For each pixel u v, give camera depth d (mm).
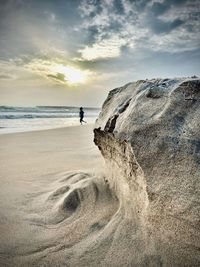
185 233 1472
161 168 1642
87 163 4496
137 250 1712
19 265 1768
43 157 5211
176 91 1853
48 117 25453
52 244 1983
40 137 8758
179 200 1492
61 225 2252
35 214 2480
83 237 2027
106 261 1720
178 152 1605
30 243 2008
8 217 2432
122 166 2275
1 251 1915
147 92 2074
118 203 2359
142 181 1809
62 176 3662
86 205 2500
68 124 17125
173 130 1702
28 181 3539
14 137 8688
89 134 9945
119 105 2436
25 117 22828
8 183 3463
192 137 1586
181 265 1477
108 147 2650
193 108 1707
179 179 1534
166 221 1569
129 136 1891
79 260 1773
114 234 1929
